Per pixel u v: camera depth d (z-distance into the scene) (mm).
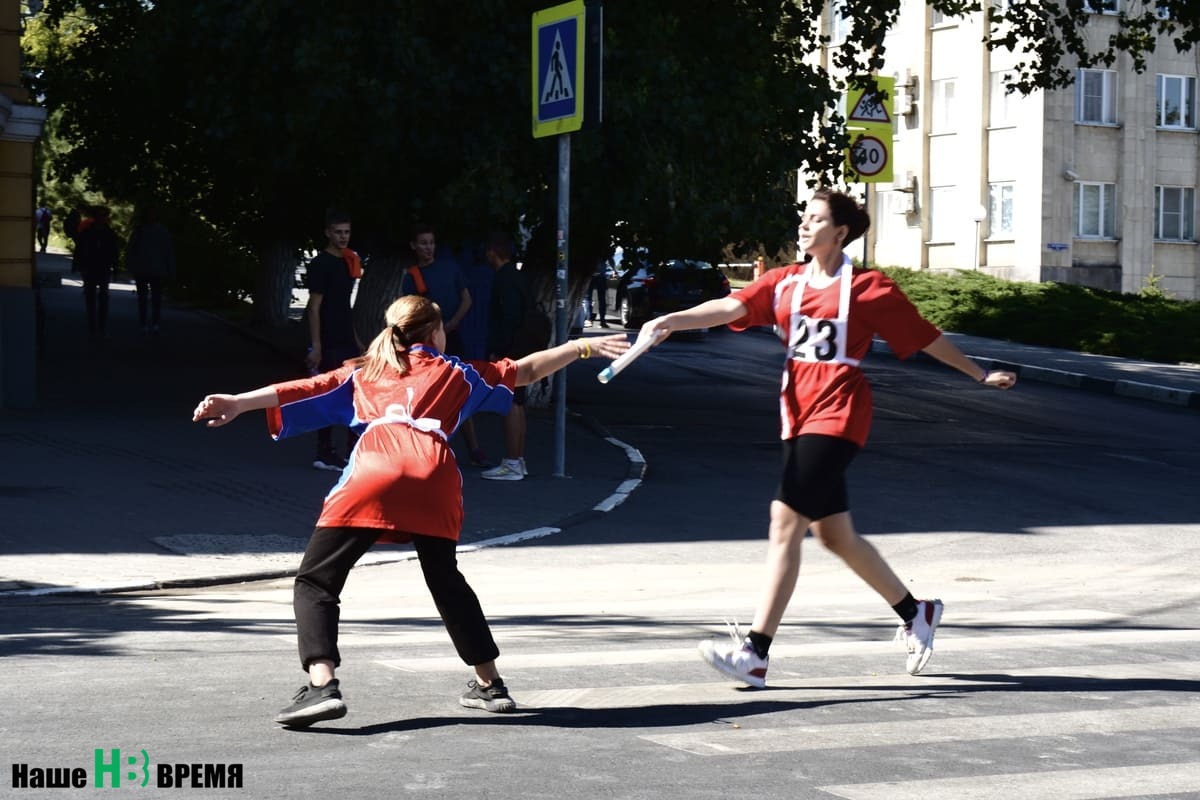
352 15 22141
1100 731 7707
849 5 26344
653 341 8055
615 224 23766
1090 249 60438
